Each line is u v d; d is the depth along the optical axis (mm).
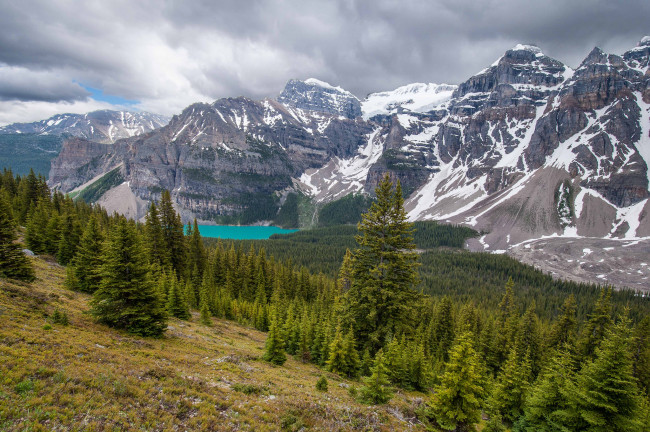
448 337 61719
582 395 17031
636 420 16422
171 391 14211
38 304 24375
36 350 14844
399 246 25156
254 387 17375
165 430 11094
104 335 22234
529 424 20453
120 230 27500
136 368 15945
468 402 17188
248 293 78312
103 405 11484
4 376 11562
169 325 34906
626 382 16219
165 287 47312
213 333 39438
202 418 12438
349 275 26688
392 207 25438
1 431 8867
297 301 70312
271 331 29734
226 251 92875
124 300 26641
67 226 56281
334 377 27219
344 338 30000
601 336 43906
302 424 13797
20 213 73625
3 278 29297
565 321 54438
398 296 23734
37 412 10016
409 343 33094
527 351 49875
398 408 18984
